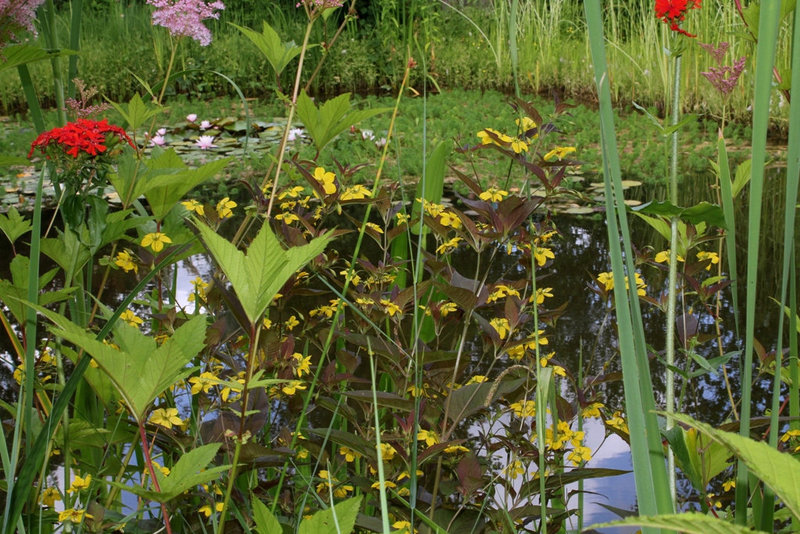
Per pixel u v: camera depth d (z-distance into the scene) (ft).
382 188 6.95
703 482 4.10
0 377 9.06
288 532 5.00
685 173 18.06
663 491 2.97
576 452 5.13
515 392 5.90
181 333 3.36
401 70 31.19
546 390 3.94
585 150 20.81
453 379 5.50
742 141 21.13
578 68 29.22
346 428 6.80
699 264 5.96
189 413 6.62
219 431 4.84
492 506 6.08
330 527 3.25
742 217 14.65
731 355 4.05
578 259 12.91
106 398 5.40
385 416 5.83
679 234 4.95
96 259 9.17
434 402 5.77
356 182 17.25
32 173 19.65
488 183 16.72
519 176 17.35
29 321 4.39
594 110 25.54
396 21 32.01
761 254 12.67
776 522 4.85
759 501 3.50
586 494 7.38
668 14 4.35
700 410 8.30
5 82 27.14
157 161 6.05
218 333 5.27
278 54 6.44
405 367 5.88
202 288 6.37
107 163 4.92
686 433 4.06
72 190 4.93
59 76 6.61
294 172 6.89
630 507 7.07
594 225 14.70
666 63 22.21
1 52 5.40
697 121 23.30
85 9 35.70
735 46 20.63
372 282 6.68
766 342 9.68
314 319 6.78
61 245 5.17
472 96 27.86
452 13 35.42
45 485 5.83
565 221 14.99
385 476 5.28
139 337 3.36
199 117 25.96
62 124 6.64
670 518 1.98
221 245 3.03
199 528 5.29
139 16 34.53
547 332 10.19
